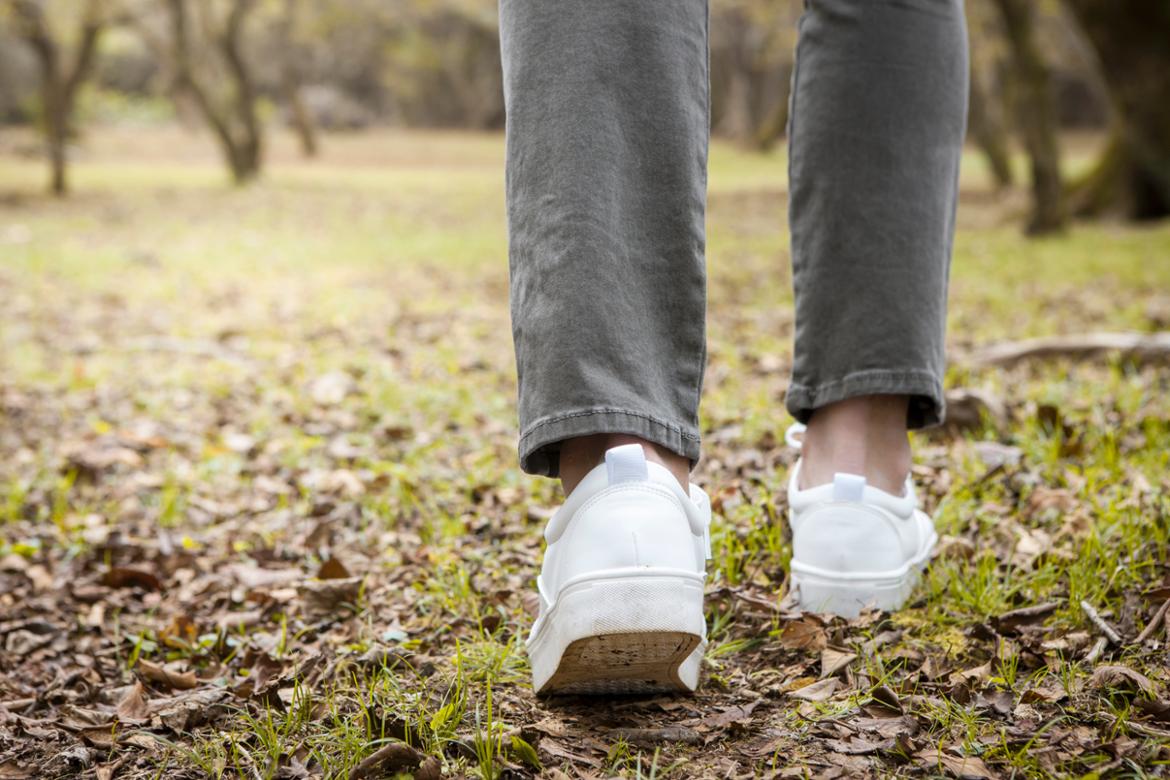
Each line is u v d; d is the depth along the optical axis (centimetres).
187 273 953
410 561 228
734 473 270
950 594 172
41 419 438
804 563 168
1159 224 1259
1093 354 407
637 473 122
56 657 195
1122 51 1127
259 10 3088
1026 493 229
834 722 133
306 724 141
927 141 164
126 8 2134
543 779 120
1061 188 1128
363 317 707
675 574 119
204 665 188
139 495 323
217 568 251
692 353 128
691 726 134
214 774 131
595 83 125
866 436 168
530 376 123
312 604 203
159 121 4378
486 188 2227
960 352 485
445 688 148
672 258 127
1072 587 165
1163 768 113
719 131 4484
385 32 4888
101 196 1916
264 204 1797
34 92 3975
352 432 393
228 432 402
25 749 143
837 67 164
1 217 1511
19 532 286
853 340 163
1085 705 132
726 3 3291
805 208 168
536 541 229
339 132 4656
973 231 1244
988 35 1858
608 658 124
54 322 700
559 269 122
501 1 135
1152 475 229
